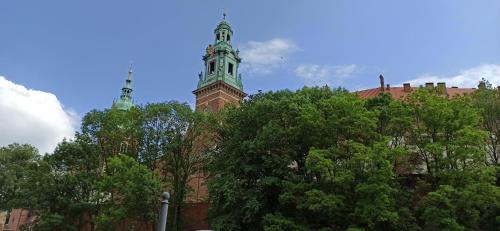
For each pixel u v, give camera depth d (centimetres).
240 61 7800
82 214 4456
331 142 3105
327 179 2820
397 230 2848
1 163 6359
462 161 2947
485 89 3772
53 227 4131
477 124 3225
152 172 3944
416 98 3269
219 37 7838
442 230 2650
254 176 3306
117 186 3709
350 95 3256
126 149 4612
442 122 3023
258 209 2998
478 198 2644
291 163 3309
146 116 4444
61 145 4553
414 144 3231
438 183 2988
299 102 3450
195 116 4475
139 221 4012
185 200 4544
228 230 3098
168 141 4375
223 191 3138
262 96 3853
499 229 3053
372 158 2728
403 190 3111
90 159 4606
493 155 3462
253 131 3575
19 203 4372
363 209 2691
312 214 3033
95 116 4709
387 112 3306
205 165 4059
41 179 4350
